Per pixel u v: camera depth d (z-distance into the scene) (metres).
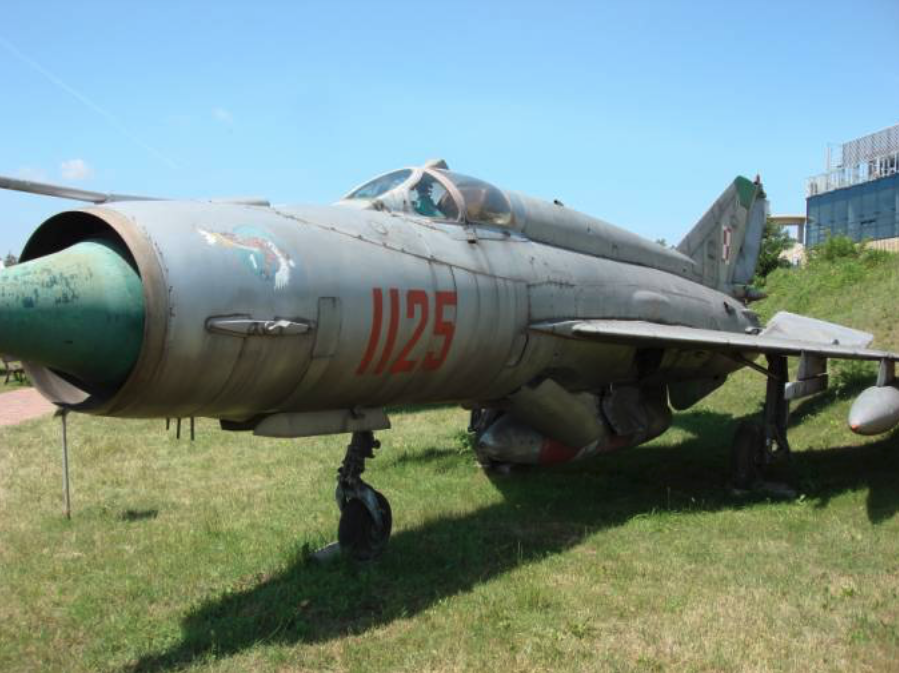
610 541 6.51
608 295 7.93
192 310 4.22
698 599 5.11
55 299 3.95
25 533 7.07
